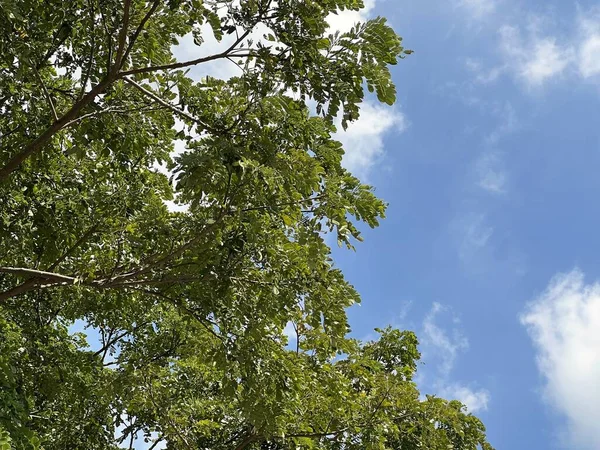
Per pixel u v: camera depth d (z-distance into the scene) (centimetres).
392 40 675
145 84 827
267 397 865
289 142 702
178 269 806
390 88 681
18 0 673
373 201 665
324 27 681
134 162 927
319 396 1143
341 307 740
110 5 743
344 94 686
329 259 700
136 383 1232
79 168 954
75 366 1166
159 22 781
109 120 831
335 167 703
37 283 811
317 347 1082
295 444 1148
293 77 702
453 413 1293
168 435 1267
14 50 709
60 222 905
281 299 748
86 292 1097
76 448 1340
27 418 932
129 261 848
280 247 735
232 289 787
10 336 996
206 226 738
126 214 918
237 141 727
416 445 1303
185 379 1343
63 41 786
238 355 830
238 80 754
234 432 1297
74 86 884
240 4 682
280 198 689
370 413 1212
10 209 880
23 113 850
